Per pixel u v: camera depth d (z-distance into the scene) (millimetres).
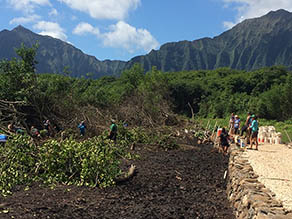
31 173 10602
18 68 20016
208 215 7883
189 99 71375
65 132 17641
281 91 63531
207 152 19125
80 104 24328
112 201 8633
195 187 10859
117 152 15250
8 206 7621
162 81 43094
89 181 10414
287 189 7730
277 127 42625
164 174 12539
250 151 14875
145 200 8984
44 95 20328
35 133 16062
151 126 25250
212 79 84875
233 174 9734
